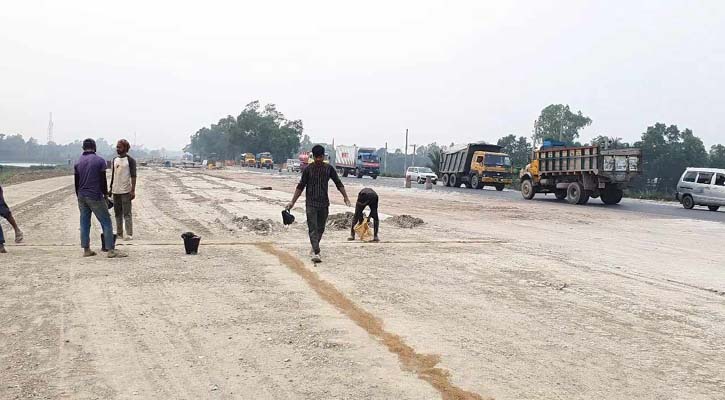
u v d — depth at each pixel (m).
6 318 6.80
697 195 28.69
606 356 5.99
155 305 7.46
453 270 10.38
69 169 81.81
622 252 13.61
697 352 6.20
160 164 124.75
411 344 6.15
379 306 7.64
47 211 19.55
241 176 58.69
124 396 4.75
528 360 5.79
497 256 12.11
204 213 20.41
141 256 10.92
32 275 9.09
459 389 4.99
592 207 28.59
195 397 4.76
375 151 63.72
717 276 10.72
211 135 195.38
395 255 11.76
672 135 75.19
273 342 6.11
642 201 36.28
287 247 12.21
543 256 12.34
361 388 4.96
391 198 31.33
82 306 7.35
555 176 32.12
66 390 4.83
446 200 30.72
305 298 7.93
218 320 6.86
